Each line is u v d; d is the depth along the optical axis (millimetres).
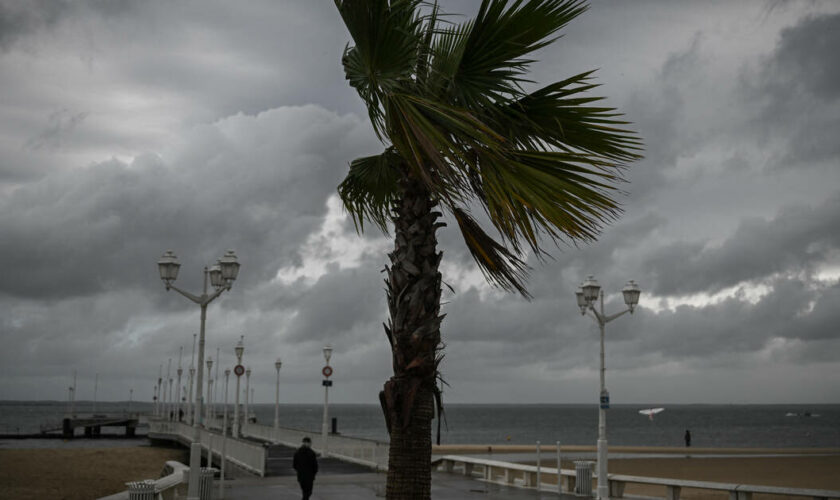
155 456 54562
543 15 6246
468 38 6398
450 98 6781
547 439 111438
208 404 57781
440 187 5676
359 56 6285
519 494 20156
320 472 25688
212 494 17906
